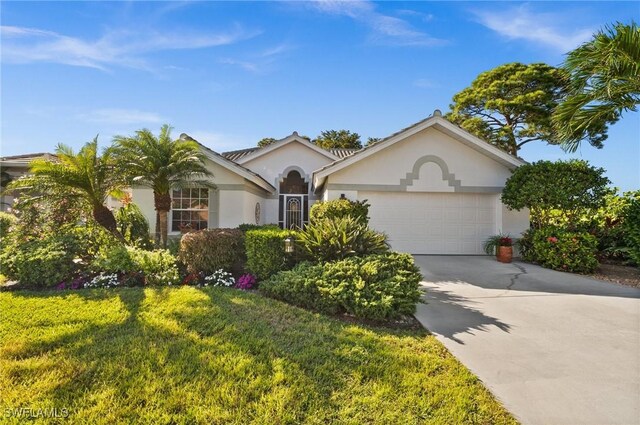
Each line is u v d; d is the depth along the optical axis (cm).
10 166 1508
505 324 567
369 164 1321
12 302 622
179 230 1320
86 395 336
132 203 1179
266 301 648
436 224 1340
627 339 505
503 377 389
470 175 1330
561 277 941
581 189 1059
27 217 980
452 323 571
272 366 394
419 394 350
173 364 394
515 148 2488
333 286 605
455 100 2705
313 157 1861
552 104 2228
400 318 588
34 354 418
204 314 557
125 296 660
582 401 344
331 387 358
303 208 1842
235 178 1334
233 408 320
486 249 1291
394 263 664
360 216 1017
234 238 884
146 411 313
